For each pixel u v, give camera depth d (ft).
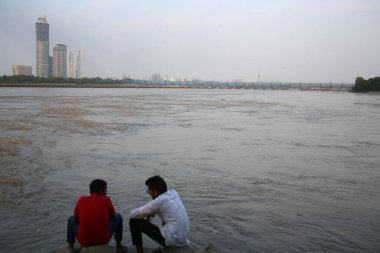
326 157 48.37
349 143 60.18
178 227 20.24
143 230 20.54
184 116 104.99
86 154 47.06
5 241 22.09
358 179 37.60
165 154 48.44
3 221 24.94
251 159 46.44
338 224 25.68
